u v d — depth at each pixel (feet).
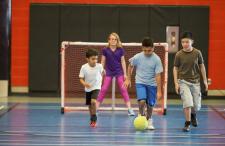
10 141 50.72
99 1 93.15
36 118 66.85
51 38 92.22
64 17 92.12
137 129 58.29
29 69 92.73
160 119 67.87
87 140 51.83
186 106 57.06
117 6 92.38
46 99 89.61
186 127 58.13
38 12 92.12
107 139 52.60
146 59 56.95
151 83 57.21
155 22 92.73
